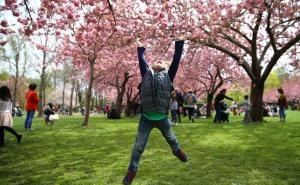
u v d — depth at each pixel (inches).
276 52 794.2
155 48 758.5
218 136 511.5
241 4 668.7
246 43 1099.3
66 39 869.2
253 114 829.2
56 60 1122.7
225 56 1280.8
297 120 935.0
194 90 1708.9
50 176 270.8
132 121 975.6
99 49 748.6
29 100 621.9
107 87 2094.0
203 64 1315.2
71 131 615.5
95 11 500.1
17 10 390.6
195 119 1084.5
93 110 2869.1
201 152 366.6
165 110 204.8
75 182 251.1
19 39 1973.4
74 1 439.2
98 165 308.7
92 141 473.4
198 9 687.7
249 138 483.5
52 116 775.7
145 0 540.4
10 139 494.6
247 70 828.0
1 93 435.8
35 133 575.2
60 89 3828.7
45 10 419.2
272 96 3887.8
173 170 282.2
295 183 238.2
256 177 255.3
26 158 347.3
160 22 657.6
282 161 312.7
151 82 202.2
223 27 695.7
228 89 1833.2
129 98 1577.3
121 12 696.4
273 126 691.4
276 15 769.6
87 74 1528.1
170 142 207.2
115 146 422.9
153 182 246.5
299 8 753.6
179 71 1369.3
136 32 698.2
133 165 203.2
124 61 1164.5
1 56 1982.0
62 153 375.2
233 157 334.6
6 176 273.0
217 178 254.2
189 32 690.2
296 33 939.3
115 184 243.9
